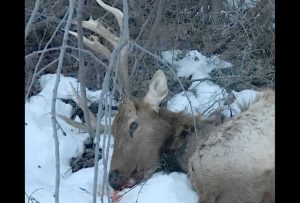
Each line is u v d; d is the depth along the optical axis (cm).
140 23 891
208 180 600
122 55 682
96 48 719
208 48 909
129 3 898
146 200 621
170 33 898
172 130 671
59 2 916
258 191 589
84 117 795
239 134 598
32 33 920
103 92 505
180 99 804
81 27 691
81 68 710
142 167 664
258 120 600
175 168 675
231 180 593
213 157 599
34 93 879
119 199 644
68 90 867
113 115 764
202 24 918
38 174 702
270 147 588
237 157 591
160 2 848
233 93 805
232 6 946
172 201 615
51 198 633
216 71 871
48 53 924
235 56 882
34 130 766
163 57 895
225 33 893
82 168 738
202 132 664
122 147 660
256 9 885
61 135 776
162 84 674
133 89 798
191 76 870
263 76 836
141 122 665
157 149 668
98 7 915
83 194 651
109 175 657
